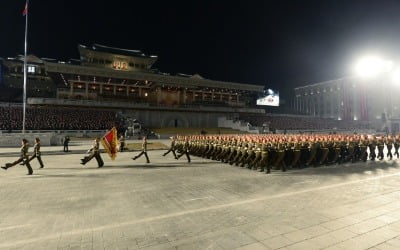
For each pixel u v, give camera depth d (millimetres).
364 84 78750
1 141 26719
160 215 6508
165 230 5535
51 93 66188
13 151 22812
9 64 66062
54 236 5262
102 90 62062
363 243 4828
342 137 17078
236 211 6738
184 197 8172
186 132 52281
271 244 4812
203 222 5984
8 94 59969
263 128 55812
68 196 8336
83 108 51250
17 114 42594
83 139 36750
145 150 16406
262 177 11398
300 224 5777
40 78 68562
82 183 10273
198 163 16094
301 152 14039
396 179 10766
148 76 59906
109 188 9414
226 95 75625
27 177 11562
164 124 58781
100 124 44969
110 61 65688
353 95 81812
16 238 5176
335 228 5535
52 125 40875
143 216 6445
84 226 5805
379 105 74688
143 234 5336
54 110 47250
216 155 17406
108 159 18609
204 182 10375
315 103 96188
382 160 17312
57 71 51000
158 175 11953
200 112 62438
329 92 90312
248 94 80188
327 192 8609
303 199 7777
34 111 45156
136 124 47094
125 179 11039
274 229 5516
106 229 5617
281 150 12672
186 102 69312
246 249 4625
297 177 11359
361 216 6254
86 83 59281
